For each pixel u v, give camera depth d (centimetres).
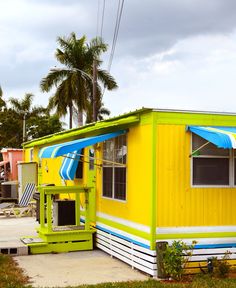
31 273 893
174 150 882
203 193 895
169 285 780
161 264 844
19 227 1384
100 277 867
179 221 877
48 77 3766
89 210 1182
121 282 810
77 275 881
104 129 1052
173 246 848
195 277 843
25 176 2042
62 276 872
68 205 1202
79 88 3703
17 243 1097
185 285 780
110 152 1084
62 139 1436
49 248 1095
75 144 947
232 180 916
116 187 1043
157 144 873
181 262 844
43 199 1149
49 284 810
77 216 1199
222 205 905
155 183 867
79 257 1048
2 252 1054
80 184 1323
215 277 845
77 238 1123
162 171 873
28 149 2364
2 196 2262
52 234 1098
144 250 889
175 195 878
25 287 777
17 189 2239
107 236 1077
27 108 5438
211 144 905
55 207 1202
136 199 934
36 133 5212
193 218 885
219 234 897
